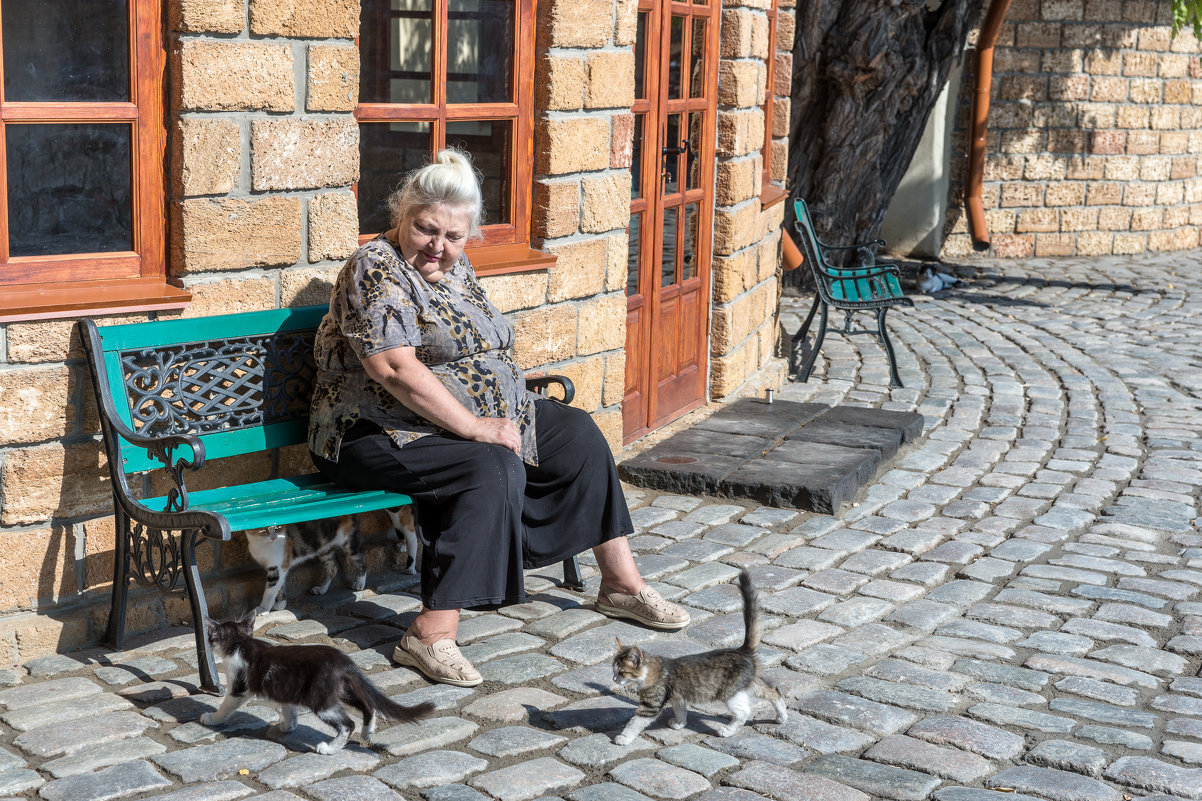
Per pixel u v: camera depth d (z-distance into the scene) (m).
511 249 5.35
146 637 4.10
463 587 3.86
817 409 7.35
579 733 3.54
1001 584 4.85
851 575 4.88
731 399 7.73
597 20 5.49
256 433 4.25
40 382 3.80
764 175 9.12
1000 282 13.38
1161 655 4.14
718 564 5.00
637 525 5.49
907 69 11.95
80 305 3.79
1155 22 14.84
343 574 4.64
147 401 3.98
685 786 3.23
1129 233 15.45
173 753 3.30
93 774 3.17
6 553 3.85
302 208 4.36
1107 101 14.88
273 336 4.29
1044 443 6.99
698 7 6.93
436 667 3.85
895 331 10.62
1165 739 3.53
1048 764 3.37
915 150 13.31
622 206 5.89
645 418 6.80
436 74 4.94
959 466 6.52
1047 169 14.88
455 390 4.13
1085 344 10.01
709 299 7.56
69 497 3.93
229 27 4.01
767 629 4.33
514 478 3.97
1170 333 10.50
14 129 3.78
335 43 4.33
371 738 3.43
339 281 4.08
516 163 5.34
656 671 3.40
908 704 3.75
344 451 4.14
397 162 4.88
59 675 3.81
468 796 3.14
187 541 3.65
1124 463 6.59
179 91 3.97
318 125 4.34
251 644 3.39
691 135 7.12
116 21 3.92
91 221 3.99
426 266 4.11
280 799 3.09
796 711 3.71
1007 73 14.51
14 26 3.72
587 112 5.56
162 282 4.14
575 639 4.23
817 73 11.97
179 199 4.05
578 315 5.68
